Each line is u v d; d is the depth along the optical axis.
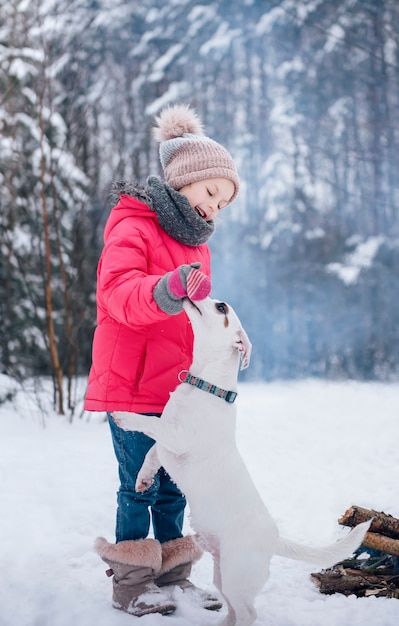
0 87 10.05
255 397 10.82
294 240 20.81
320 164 21.55
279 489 4.93
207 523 2.75
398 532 3.30
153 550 2.95
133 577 2.91
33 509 4.18
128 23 21.31
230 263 20.88
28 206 9.46
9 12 9.98
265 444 6.58
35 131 10.08
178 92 18.81
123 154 10.98
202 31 22.44
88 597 3.04
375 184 20.75
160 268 3.01
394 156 19.16
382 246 18.83
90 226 10.48
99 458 5.50
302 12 19.80
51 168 8.03
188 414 2.77
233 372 2.87
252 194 21.81
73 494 4.51
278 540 2.71
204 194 3.11
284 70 21.75
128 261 2.87
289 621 2.86
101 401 2.94
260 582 2.67
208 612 2.90
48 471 5.02
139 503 2.99
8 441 6.09
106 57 18.78
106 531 3.93
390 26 19.38
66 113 10.61
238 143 21.56
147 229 3.00
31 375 10.12
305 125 21.03
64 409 8.01
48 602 2.98
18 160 9.68
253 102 22.88
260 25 21.00
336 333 19.56
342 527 3.88
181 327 3.04
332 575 3.23
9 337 10.03
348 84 21.03
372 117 19.92
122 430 2.98
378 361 18.75
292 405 9.38
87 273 9.52
